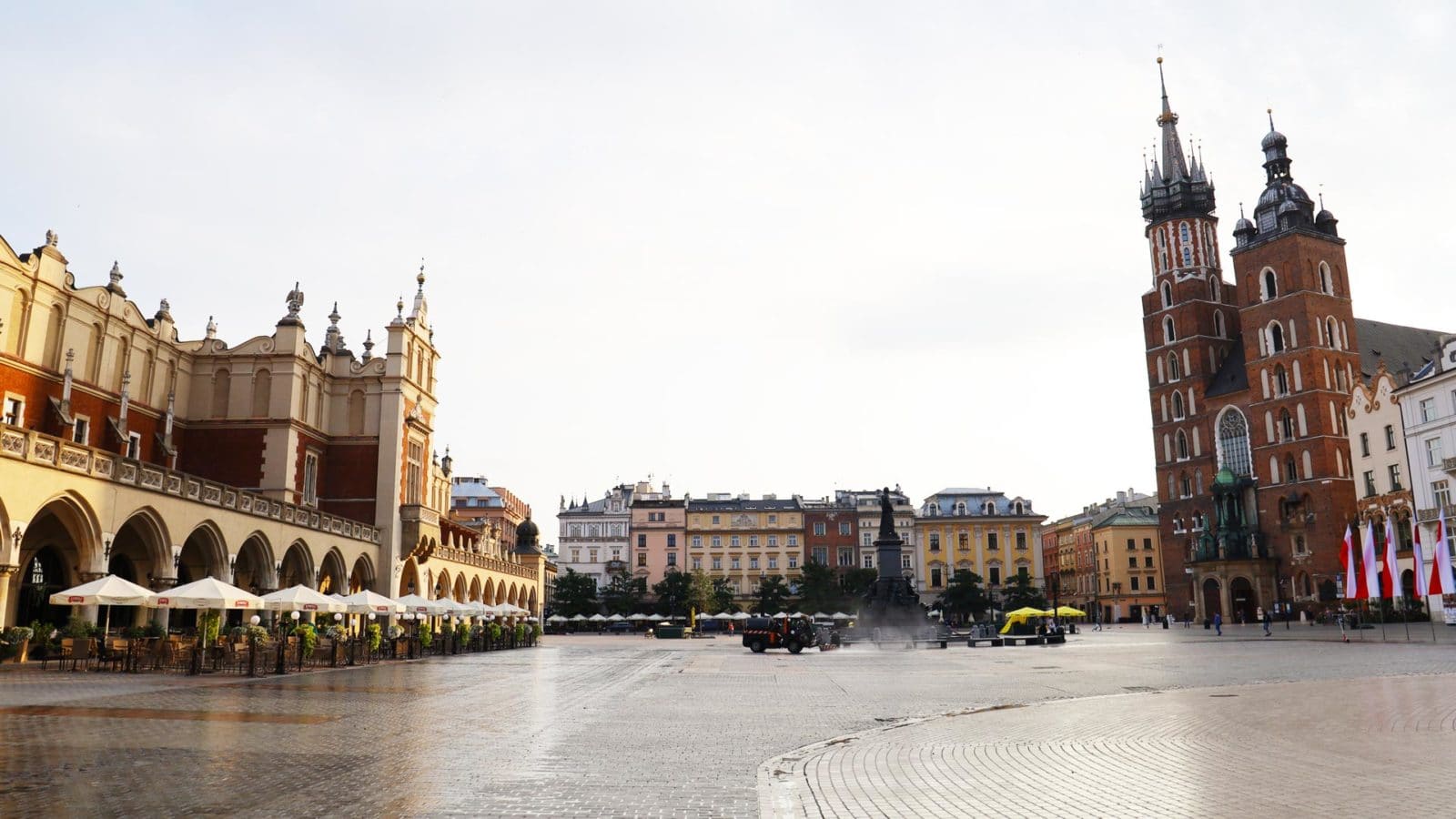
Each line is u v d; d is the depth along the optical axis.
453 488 145.50
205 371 56.81
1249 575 103.69
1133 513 150.25
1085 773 12.33
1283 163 110.38
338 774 12.10
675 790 11.30
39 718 17.23
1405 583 80.25
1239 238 111.44
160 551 37.66
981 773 12.45
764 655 48.47
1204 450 115.12
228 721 17.33
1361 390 86.62
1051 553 171.25
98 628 36.12
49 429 43.81
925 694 24.64
